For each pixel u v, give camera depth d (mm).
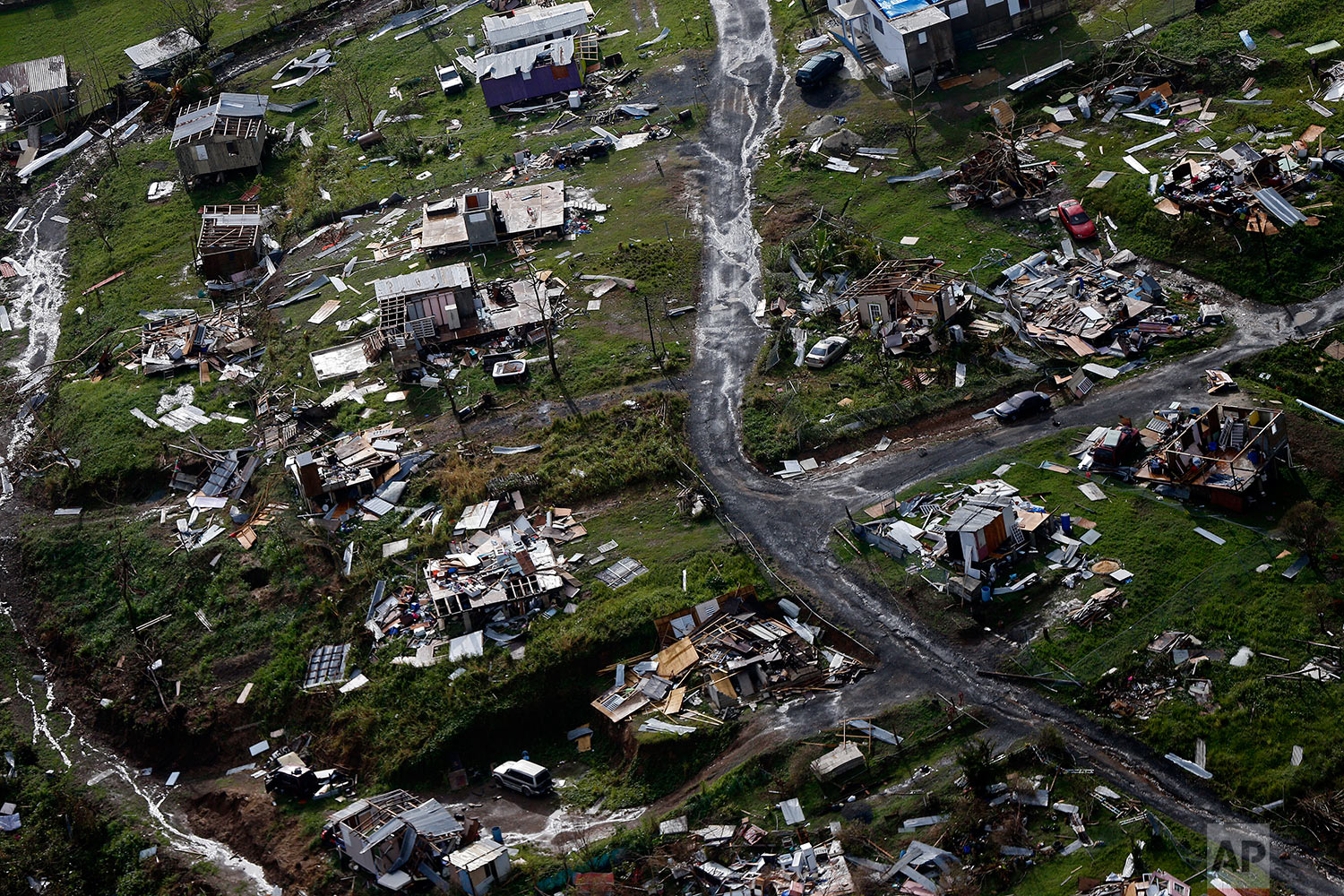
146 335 90812
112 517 77500
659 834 53531
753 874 51188
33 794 65375
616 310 84000
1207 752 51938
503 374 79188
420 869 54656
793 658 59219
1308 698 52875
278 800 60906
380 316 84812
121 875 60812
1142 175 81562
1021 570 60188
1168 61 88875
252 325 90562
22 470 82188
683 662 59969
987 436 68938
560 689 60625
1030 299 76000
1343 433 63500
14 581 76062
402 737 60500
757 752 55312
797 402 73000
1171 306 73812
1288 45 87562
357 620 66125
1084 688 54938
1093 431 67250
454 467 73625
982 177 84688
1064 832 50250
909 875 49688
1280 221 74312
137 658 69125
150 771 65625
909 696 56406
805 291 81688
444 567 66875
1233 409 63562
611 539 67438
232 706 65250
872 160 91000
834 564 63188
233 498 76188
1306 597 56469
